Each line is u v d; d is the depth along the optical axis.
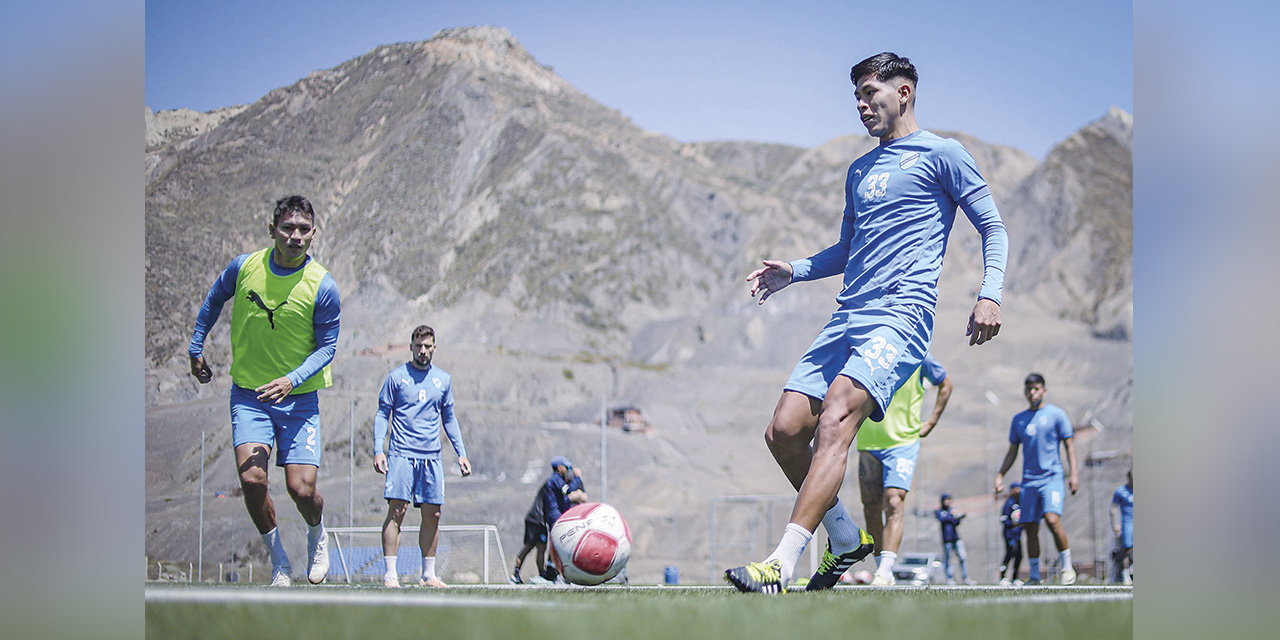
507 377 42.69
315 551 3.58
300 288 3.42
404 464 4.38
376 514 21.28
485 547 8.48
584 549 3.81
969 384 42.59
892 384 2.37
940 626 1.33
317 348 3.49
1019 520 5.87
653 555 30.83
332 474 23.27
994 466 29.41
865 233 2.50
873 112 2.55
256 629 1.39
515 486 31.05
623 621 1.29
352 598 1.54
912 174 2.47
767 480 38.53
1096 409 41.12
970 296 48.59
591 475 37.44
